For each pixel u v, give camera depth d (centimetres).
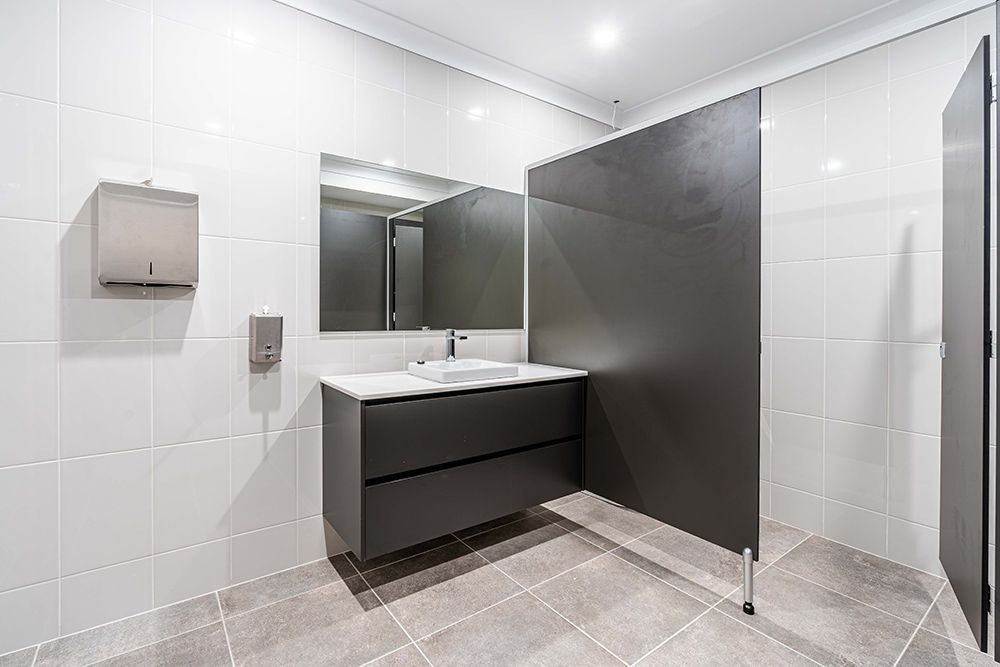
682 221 198
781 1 213
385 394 178
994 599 144
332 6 214
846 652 156
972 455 158
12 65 152
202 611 178
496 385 211
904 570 208
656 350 209
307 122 210
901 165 210
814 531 243
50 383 160
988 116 145
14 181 153
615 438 229
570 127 311
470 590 192
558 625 170
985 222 147
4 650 154
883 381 217
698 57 263
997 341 135
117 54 169
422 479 190
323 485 215
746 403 176
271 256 202
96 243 166
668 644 160
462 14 226
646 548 228
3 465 153
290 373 208
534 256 279
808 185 241
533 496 227
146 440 177
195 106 183
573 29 238
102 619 169
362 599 186
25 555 157
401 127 238
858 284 224
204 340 187
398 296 240
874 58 218
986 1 186
